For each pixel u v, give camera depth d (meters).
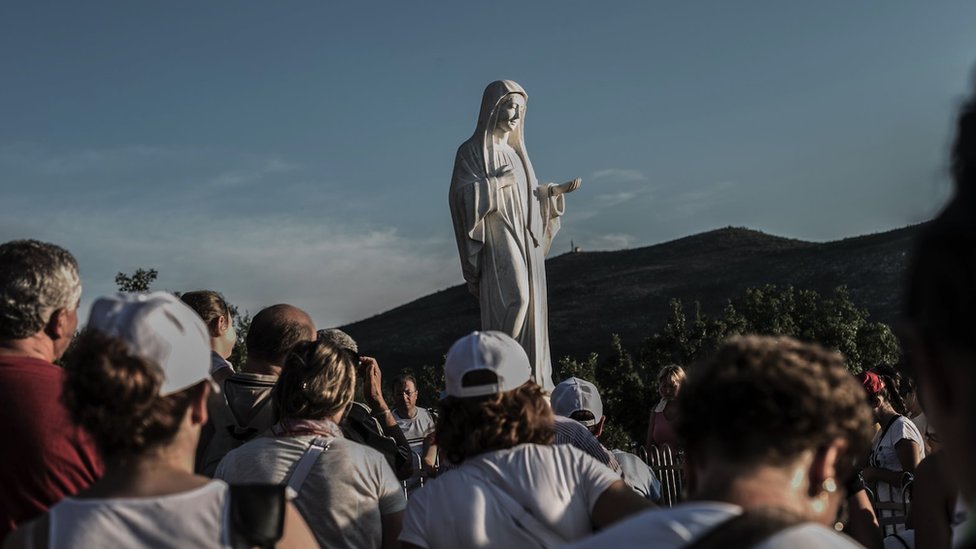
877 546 4.43
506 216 12.31
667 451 8.94
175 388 2.31
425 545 3.12
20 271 3.42
